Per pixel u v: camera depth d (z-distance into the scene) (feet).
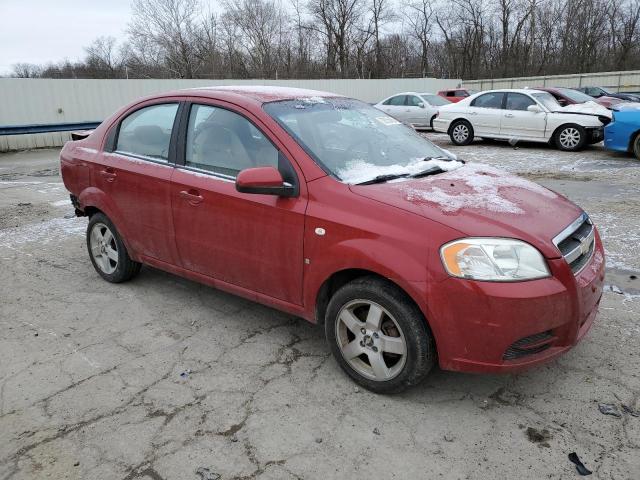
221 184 11.41
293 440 8.69
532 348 8.73
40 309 13.80
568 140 40.19
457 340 8.66
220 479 7.89
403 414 9.31
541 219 9.39
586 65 160.25
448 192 9.93
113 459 8.34
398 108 59.82
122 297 14.47
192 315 13.34
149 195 12.94
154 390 10.15
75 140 16.21
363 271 9.67
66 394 10.06
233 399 9.82
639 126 34.22
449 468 8.03
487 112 44.04
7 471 8.12
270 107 11.46
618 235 18.48
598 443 8.48
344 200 9.67
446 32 174.40
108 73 137.28
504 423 9.02
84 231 21.02
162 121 13.12
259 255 10.91
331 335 10.22
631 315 12.60
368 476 7.90
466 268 8.45
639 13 155.33
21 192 29.48
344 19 158.51
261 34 147.74
